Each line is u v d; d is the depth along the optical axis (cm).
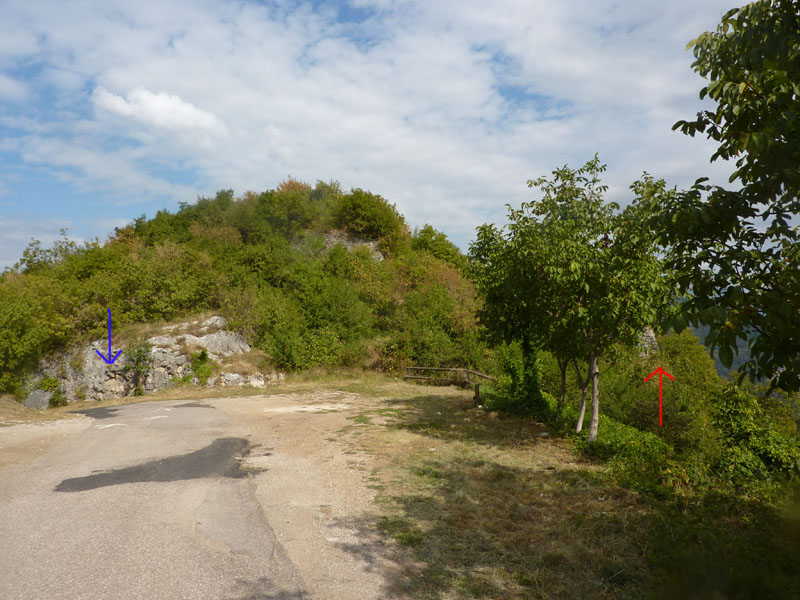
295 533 513
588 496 632
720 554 388
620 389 1569
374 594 388
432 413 1276
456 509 589
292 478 721
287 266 2811
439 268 3119
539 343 1082
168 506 594
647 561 442
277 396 1642
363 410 1330
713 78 329
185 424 1166
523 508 591
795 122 267
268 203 3600
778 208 280
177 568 426
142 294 2211
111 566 428
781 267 285
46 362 1958
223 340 2059
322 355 2108
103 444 953
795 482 622
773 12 292
